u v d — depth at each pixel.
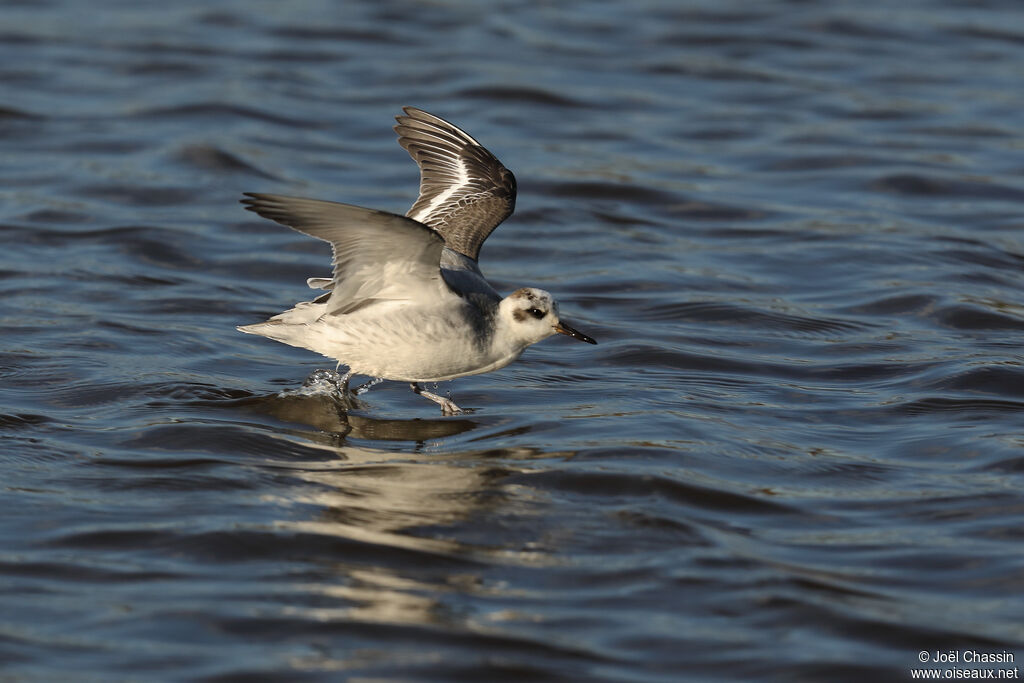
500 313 13.38
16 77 26.66
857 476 12.48
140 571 10.24
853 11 33.75
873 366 15.70
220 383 14.57
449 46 30.36
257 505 11.47
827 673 9.09
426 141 14.97
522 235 20.66
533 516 11.38
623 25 32.38
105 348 15.43
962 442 13.27
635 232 20.98
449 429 13.59
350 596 9.95
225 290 17.77
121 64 27.81
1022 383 14.92
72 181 21.67
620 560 10.62
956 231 20.98
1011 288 18.53
